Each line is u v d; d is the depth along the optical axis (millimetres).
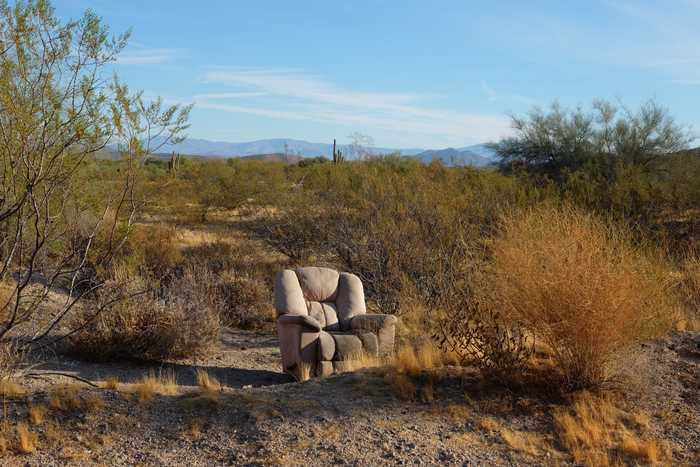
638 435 5105
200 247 15906
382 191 13109
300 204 14977
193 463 4652
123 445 4879
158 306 8680
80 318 8203
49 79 5547
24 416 5160
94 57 5609
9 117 5500
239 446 4879
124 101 5652
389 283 10906
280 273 8633
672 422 5312
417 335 8555
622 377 5953
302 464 4605
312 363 7707
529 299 5895
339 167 17859
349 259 12336
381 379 6246
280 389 6121
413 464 4625
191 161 22516
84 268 9453
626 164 23781
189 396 5734
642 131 24766
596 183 17703
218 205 24109
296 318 7668
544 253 6008
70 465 4555
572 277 5730
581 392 5707
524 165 26219
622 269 5871
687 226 15570
